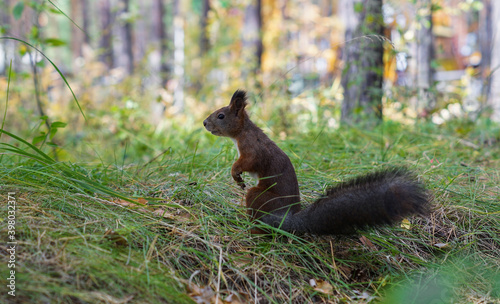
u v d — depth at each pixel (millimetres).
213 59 15250
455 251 4000
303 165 5480
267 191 3941
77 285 2641
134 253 3133
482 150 6805
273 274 3391
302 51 16906
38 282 2562
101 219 3459
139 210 3809
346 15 9266
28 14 9469
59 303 2471
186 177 4895
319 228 3594
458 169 5414
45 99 10266
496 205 4598
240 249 3629
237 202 4387
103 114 9648
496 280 3604
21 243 2877
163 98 11016
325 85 11477
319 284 3416
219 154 5301
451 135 7711
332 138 7098
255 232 3846
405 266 3832
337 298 3312
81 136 9102
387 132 7594
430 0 9164
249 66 13109
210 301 2949
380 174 3465
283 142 6375
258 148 4051
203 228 3701
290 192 3949
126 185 4559
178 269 3203
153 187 4516
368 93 8414
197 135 8070
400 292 3387
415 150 6395
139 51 27562
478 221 4367
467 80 11109
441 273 3658
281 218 3781
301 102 9023
